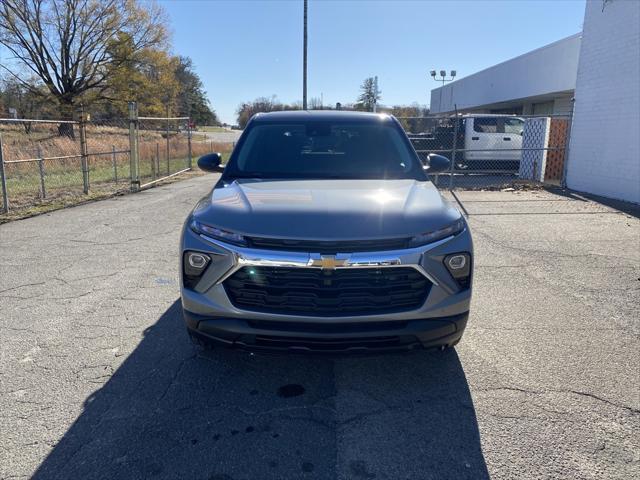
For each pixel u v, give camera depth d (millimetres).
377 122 4633
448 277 2982
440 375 3398
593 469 2459
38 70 40312
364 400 3100
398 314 2861
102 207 10281
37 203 10656
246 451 2604
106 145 23859
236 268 2891
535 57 23625
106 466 2484
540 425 2820
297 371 3459
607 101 11273
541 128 13938
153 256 6414
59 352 3715
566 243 7098
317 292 2830
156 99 43844
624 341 3920
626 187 10711
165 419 2883
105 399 3086
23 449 2605
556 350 3760
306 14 21469
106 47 40688
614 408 2986
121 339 3941
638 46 10203
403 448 2629
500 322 4297
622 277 5543
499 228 8125
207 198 3570
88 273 5691
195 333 3088
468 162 17188
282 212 3033
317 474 2439
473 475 2424
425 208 3186
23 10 38188
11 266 5961
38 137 20812
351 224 2918
